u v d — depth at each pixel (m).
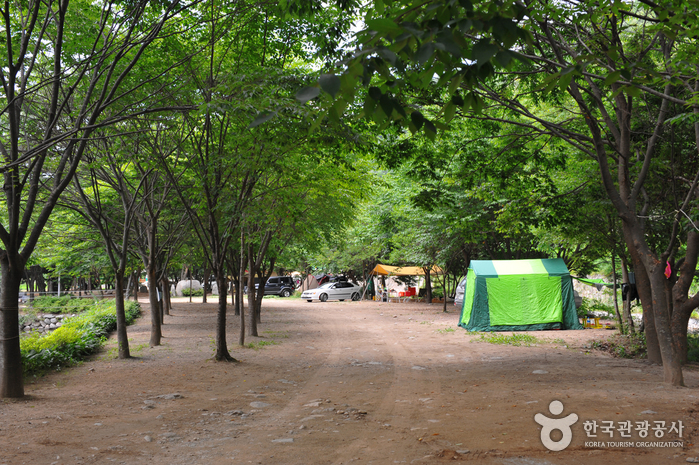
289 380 10.29
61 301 30.36
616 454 4.93
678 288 11.37
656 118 11.78
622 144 9.90
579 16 7.11
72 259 23.28
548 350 14.82
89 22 10.34
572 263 25.41
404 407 7.68
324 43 9.52
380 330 20.92
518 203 13.53
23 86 8.18
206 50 12.23
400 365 12.30
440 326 22.41
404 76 2.60
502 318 20.48
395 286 48.06
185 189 14.73
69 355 12.27
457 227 16.58
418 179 13.42
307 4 7.96
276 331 20.25
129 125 12.10
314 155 11.55
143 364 12.10
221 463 5.03
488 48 2.11
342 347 15.82
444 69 2.50
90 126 7.21
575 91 9.18
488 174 13.70
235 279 27.11
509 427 6.10
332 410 7.54
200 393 8.86
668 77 6.50
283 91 9.62
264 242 18.69
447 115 2.56
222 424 6.71
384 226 32.75
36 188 8.64
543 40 8.47
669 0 5.28
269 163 10.20
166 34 9.26
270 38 11.64
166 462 5.06
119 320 13.05
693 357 12.18
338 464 4.91
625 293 21.69
